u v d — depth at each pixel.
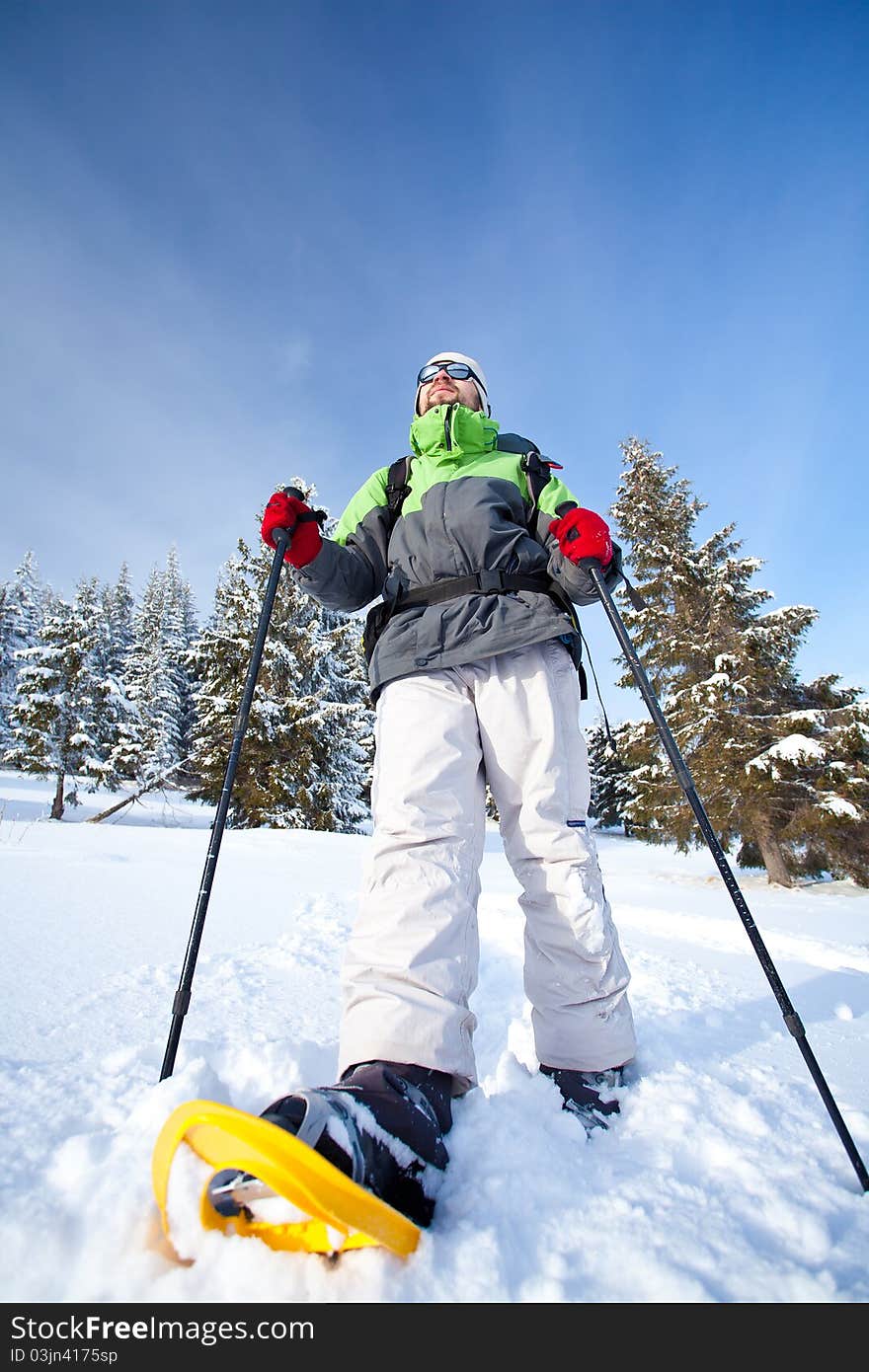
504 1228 0.81
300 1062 1.23
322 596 1.68
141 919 2.74
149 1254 0.73
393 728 1.34
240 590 17.33
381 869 1.16
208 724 16.91
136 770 24.67
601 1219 0.85
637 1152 1.05
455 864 1.18
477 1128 0.99
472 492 1.61
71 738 18.06
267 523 1.56
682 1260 0.78
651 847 17.91
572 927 1.29
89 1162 0.86
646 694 1.40
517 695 1.39
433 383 2.07
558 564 1.55
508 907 3.85
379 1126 0.82
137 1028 1.47
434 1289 0.71
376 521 1.80
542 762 1.36
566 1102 1.20
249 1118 0.69
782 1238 0.85
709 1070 1.42
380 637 1.50
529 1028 1.66
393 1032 0.97
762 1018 1.89
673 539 13.22
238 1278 0.70
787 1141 1.09
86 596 25.36
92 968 1.94
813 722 11.14
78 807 19.80
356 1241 0.70
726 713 11.56
